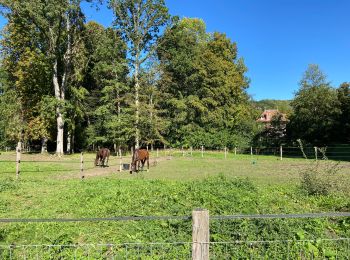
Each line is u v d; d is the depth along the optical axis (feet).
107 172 75.25
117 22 144.97
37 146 177.27
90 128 160.76
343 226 26.22
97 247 22.63
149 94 157.28
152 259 20.85
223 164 97.86
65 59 141.69
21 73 142.72
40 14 127.65
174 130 176.65
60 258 21.54
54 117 141.59
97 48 147.84
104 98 150.00
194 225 14.01
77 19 141.59
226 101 187.11
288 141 175.32
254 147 176.14
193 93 180.45
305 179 40.81
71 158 121.49
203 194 34.63
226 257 21.54
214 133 179.22
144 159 79.46
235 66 206.69
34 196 40.50
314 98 162.91
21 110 146.41
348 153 138.21
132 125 144.97
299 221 26.04
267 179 58.70
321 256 21.67
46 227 27.30
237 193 35.37
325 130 161.79
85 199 36.29
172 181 48.96
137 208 32.14
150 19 141.90
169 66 174.91
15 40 140.36
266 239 23.22
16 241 24.80
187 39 178.60
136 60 146.00
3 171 71.92
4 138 160.45
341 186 39.73
